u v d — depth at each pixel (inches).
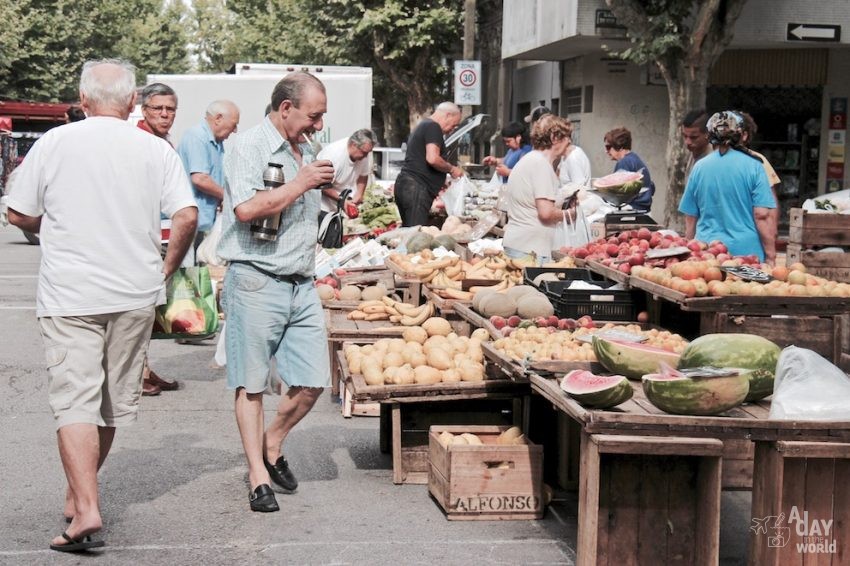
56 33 1838.1
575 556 215.6
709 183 308.0
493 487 237.0
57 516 233.8
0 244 924.6
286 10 1940.2
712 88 935.0
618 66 952.3
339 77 778.8
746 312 241.6
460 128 671.8
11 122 1544.0
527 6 951.6
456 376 263.6
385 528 231.0
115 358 219.0
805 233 351.3
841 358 254.1
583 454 191.3
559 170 471.5
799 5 808.3
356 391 257.0
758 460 190.5
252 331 238.1
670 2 684.7
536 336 249.1
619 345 215.5
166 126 363.9
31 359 407.2
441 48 1445.6
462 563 210.8
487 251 401.7
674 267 252.2
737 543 225.1
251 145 236.8
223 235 241.4
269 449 253.9
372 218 661.3
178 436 305.7
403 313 340.8
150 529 227.5
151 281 218.1
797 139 938.7
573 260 335.0
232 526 230.4
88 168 212.5
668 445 183.0
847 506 187.0
